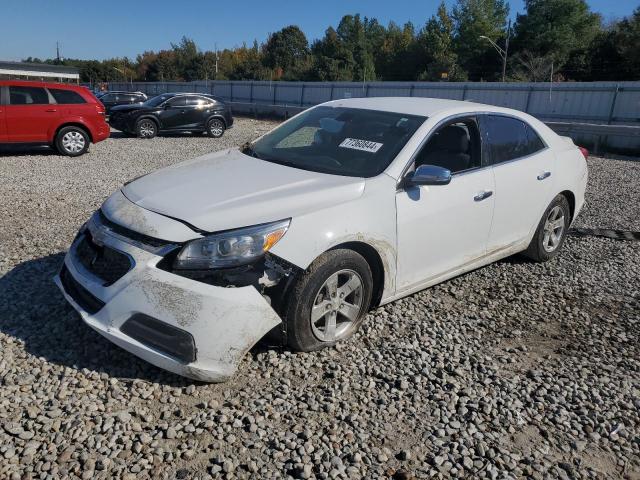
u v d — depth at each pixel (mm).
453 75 62906
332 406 3109
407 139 4137
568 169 5535
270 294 3305
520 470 2754
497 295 4863
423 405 3217
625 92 23641
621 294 5043
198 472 2598
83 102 12758
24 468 2547
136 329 3150
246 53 100875
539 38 58812
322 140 4422
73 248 3725
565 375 3623
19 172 10273
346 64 74375
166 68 98000
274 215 3320
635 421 3201
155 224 3246
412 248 4012
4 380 3182
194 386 3219
